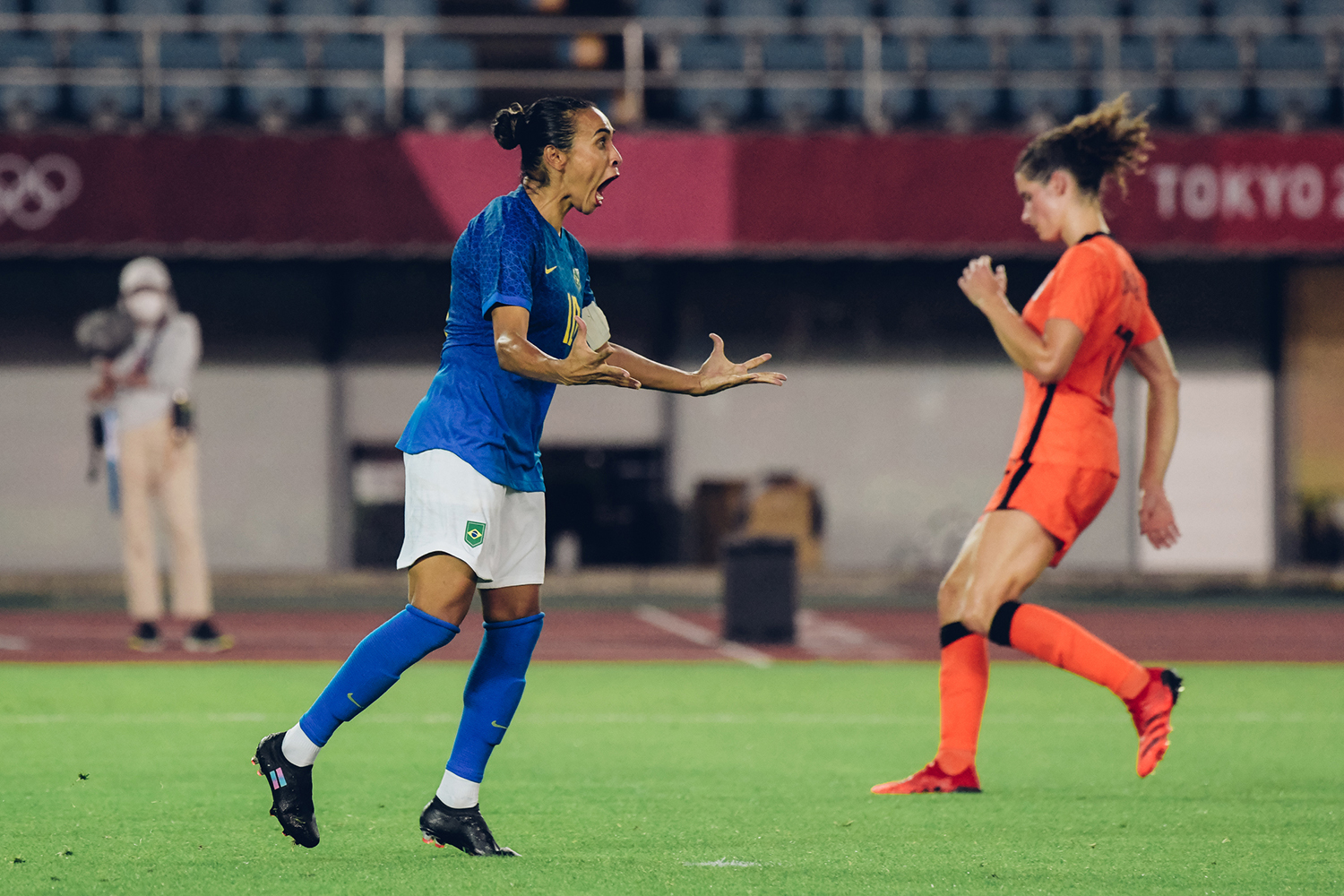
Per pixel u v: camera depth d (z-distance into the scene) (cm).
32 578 6969
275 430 7256
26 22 7144
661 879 1530
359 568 7275
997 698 3375
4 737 2658
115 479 4259
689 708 3178
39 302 7169
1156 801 2070
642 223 6456
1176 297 7419
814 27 7350
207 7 7256
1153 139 6462
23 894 1445
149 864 1594
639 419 7325
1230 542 7412
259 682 3588
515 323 1507
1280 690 3550
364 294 7281
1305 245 6469
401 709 3080
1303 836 1816
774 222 6481
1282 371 7406
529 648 1642
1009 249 6519
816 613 6059
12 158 6266
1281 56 7450
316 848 1689
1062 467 2025
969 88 7300
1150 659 4375
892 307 7394
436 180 6384
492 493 1549
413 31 7006
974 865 1628
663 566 7312
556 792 2125
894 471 7412
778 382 1616
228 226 6334
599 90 7300
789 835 1797
